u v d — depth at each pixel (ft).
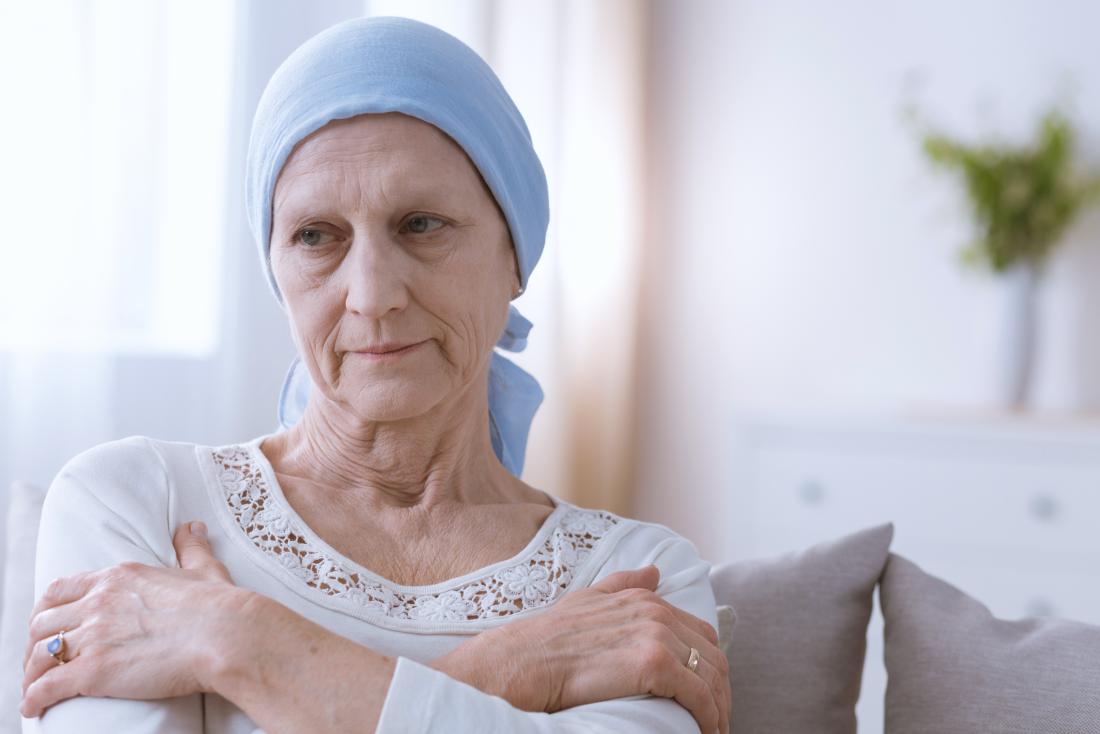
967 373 13.47
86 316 8.53
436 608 3.95
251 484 4.16
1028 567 10.69
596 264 13.67
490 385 5.00
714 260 14.48
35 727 3.51
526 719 3.43
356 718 3.32
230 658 3.36
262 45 9.66
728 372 14.43
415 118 4.00
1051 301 13.00
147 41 8.93
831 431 11.12
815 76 14.08
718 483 14.43
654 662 3.74
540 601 4.07
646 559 4.42
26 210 8.16
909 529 10.94
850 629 5.04
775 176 14.25
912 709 4.74
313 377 4.16
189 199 9.42
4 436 8.16
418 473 4.31
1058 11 13.15
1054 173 11.96
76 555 3.82
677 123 14.61
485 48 11.78
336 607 3.84
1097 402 12.82
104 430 8.64
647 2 14.58
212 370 9.58
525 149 4.40
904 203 13.71
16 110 8.09
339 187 3.93
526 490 4.77
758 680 4.89
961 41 13.51
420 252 4.06
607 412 13.88
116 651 3.47
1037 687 4.59
